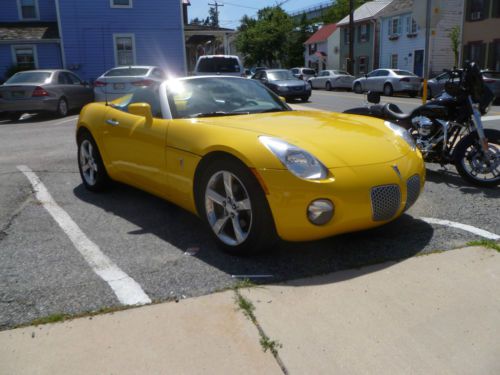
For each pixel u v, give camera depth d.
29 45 21.27
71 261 3.21
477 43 25.12
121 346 2.24
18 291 2.78
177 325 2.40
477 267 2.96
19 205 4.54
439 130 5.22
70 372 2.08
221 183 3.35
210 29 23.38
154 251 3.37
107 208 4.44
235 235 3.25
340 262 3.10
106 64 21.64
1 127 11.05
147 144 3.93
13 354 2.20
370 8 38.06
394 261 3.09
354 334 2.30
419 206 4.26
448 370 2.06
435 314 2.46
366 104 6.30
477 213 4.04
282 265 3.08
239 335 2.31
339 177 2.92
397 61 32.72
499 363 2.10
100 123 4.66
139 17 21.55
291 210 2.88
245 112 4.09
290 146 2.99
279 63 55.22
